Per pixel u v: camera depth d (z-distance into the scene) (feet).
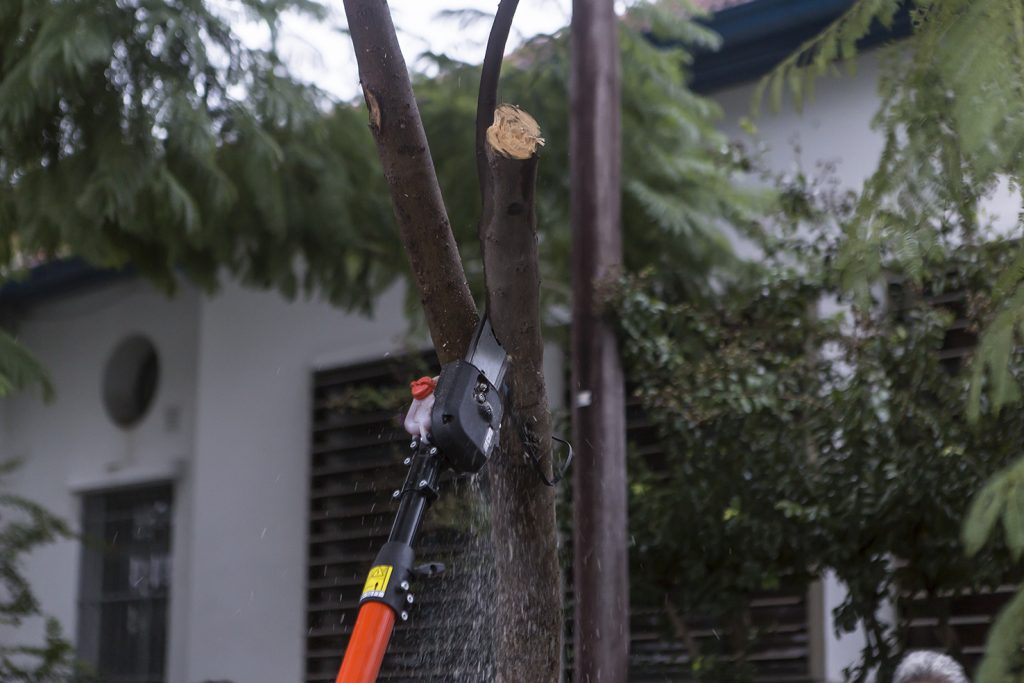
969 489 16.74
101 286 35.58
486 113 7.61
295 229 21.25
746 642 19.42
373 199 21.85
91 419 35.42
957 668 13.38
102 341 35.58
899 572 17.87
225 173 19.95
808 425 18.31
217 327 31.89
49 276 34.55
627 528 19.34
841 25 11.60
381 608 5.54
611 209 18.86
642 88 22.07
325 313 29.71
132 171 17.94
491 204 7.38
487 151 7.34
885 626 18.11
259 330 30.99
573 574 18.45
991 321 9.07
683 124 22.20
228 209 19.51
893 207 10.20
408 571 5.67
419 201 7.57
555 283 23.02
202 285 22.36
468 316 7.70
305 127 20.33
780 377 18.53
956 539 17.01
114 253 20.13
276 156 19.65
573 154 18.99
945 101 9.68
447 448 6.16
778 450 18.40
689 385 18.74
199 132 18.08
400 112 7.51
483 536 10.11
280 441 29.96
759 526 18.45
